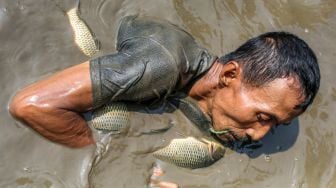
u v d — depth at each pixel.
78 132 1.45
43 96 1.39
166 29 1.51
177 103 1.54
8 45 1.56
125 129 1.49
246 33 1.77
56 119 1.40
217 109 1.49
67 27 1.61
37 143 1.47
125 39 1.54
